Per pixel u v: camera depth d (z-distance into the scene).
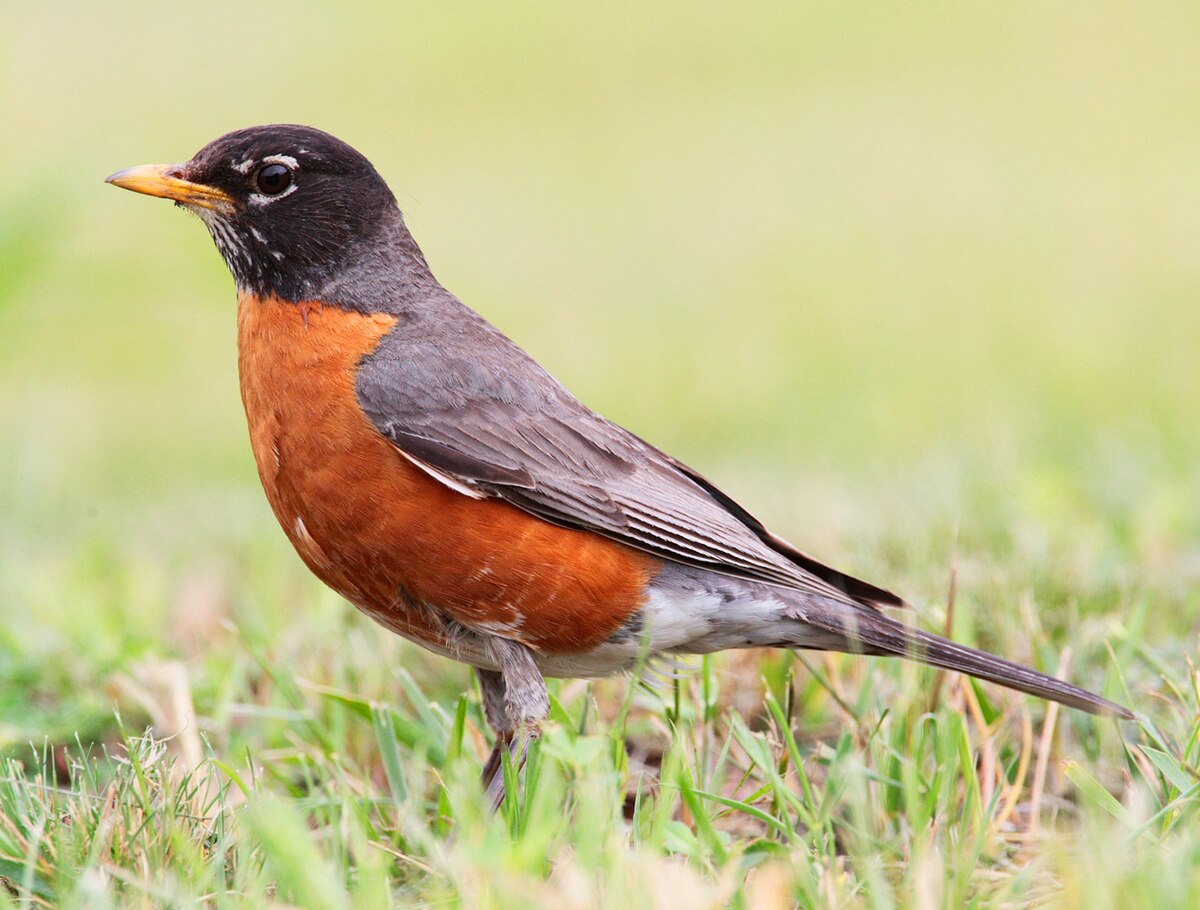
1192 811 6.57
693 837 6.40
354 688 9.25
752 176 31.77
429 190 31.77
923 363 20.50
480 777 8.27
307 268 8.63
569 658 8.40
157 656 9.58
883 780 7.21
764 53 41.47
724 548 8.34
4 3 32.22
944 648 7.99
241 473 18.12
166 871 6.30
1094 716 8.19
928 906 5.73
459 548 8.00
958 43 41.28
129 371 21.75
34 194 16.50
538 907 5.55
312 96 36.06
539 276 26.42
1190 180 29.09
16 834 6.57
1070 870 5.97
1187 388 17.72
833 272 25.77
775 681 9.08
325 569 8.29
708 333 22.84
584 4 45.97
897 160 32.16
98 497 16.80
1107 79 36.53
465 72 39.50
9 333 17.55
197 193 8.74
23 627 10.12
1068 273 24.50
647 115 36.84
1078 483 12.59
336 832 6.82
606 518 8.20
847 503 12.41
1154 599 9.62
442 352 8.44
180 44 38.50
